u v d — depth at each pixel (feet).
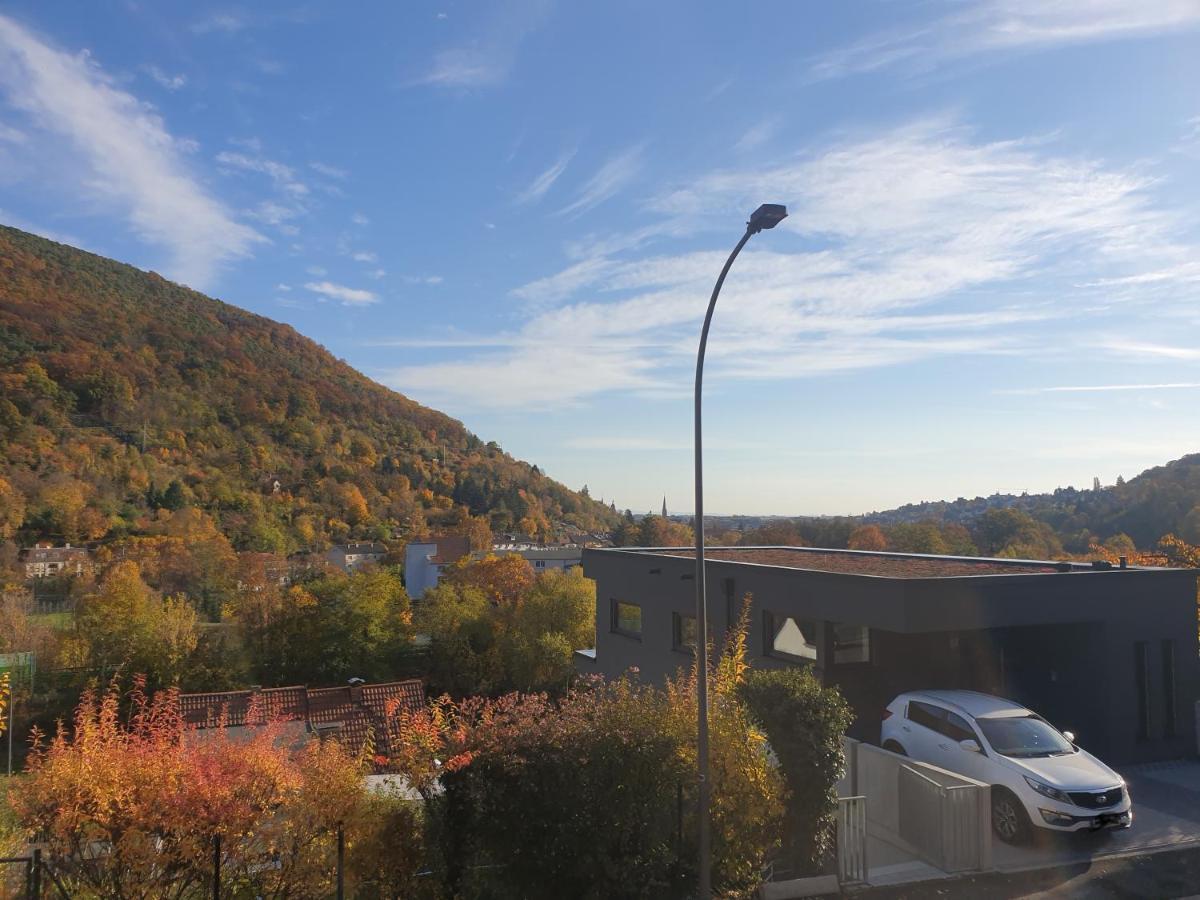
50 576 199.41
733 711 27.32
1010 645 46.29
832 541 221.25
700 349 26.18
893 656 45.03
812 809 26.76
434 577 258.78
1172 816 33.50
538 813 22.71
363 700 84.02
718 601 55.77
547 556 283.59
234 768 20.59
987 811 28.78
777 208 23.61
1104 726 41.73
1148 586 43.47
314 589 159.63
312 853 21.25
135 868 19.44
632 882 22.90
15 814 19.34
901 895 26.18
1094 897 25.95
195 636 145.28
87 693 22.82
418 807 23.21
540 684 150.00
